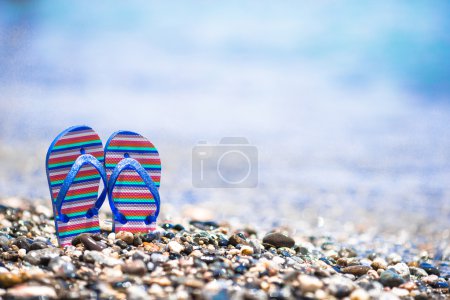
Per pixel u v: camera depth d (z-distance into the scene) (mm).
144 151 1714
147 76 5906
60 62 6102
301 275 1525
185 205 2553
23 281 1459
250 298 1439
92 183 1677
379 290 1540
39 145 3434
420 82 6094
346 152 3682
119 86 5434
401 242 2229
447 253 2096
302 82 6012
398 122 4570
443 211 2627
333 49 7258
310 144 3838
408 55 6926
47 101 4562
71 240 1661
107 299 1427
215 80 5941
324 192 2855
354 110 4988
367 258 1987
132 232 1698
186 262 1576
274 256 1656
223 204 2605
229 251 1664
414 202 2729
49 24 7723
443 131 4285
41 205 2174
